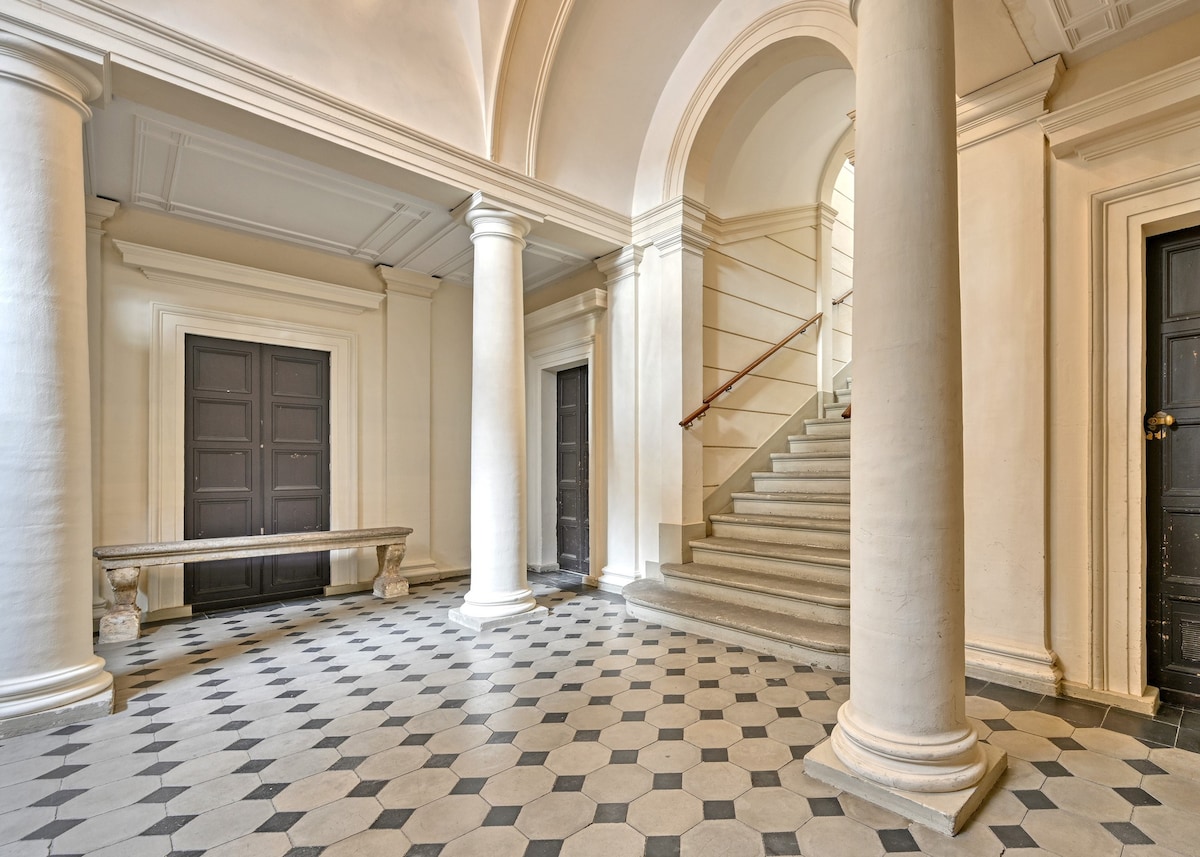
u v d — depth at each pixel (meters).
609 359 6.15
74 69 3.07
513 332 4.98
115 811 2.19
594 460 6.25
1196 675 2.95
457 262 6.57
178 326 5.38
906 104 2.25
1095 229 3.08
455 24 4.50
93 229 4.95
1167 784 2.28
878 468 2.26
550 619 4.92
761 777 2.39
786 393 6.58
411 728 2.88
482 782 2.37
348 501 6.36
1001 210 3.32
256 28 3.65
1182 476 3.02
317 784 2.37
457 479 7.33
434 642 4.34
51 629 2.94
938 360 2.20
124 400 5.09
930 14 2.28
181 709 3.14
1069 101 3.14
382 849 1.96
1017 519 3.26
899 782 2.12
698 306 5.54
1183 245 3.04
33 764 2.54
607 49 4.95
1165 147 2.88
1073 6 2.74
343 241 6.02
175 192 4.91
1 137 2.84
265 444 5.95
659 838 2.00
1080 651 3.10
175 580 5.23
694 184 5.49
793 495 5.34
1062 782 2.29
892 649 2.21
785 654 3.88
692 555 5.39
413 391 6.92
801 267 6.81
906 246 2.23
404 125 4.29
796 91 5.42
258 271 5.77
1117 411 3.03
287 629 4.75
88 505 3.13
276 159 4.40
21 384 2.86
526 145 4.99
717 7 4.99
